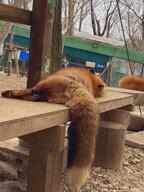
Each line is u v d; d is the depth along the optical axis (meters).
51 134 1.25
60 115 1.22
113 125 2.00
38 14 1.62
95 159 1.97
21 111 1.12
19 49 7.00
